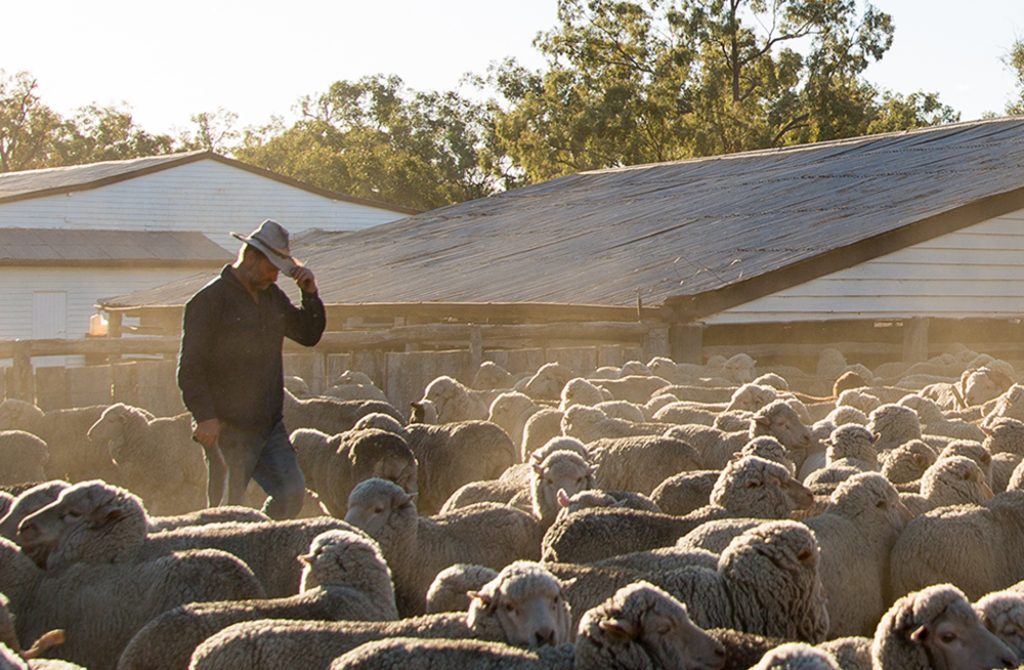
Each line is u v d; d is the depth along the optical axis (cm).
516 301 2258
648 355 2005
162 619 664
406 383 1878
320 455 1206
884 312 2203
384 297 2612
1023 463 962
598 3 6612
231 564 744
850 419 1226
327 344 1997
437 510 1231
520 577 633
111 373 1708
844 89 6531
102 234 4625
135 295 3328
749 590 688
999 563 842
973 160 2675
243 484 980
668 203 3111
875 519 855
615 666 575
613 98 6312
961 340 2256
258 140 10900
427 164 8625
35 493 857
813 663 504
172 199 4806
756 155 3600
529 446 1346
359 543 725
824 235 2286
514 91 7481
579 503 886
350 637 633
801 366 2191
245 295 973
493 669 584
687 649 580
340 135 10019
